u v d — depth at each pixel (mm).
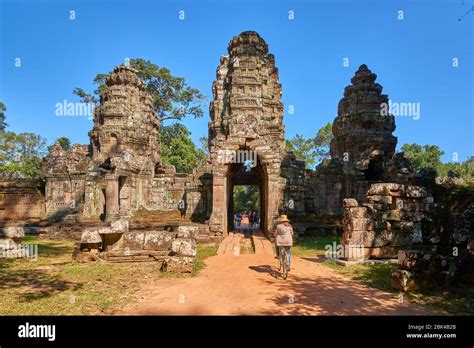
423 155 53906
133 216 24328
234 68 28078
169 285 8570
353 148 28422
